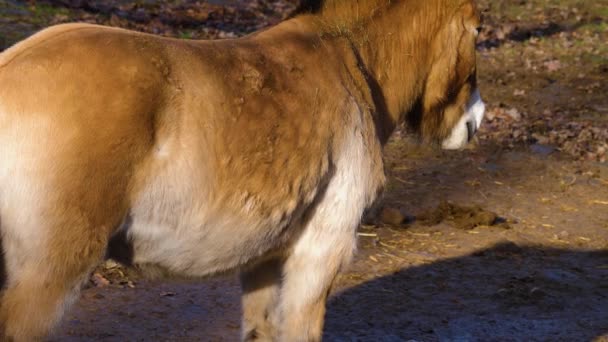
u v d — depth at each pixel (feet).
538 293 29.99
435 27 23.17
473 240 34.76
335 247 20.29
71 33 17.04
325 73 20.13
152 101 16.83
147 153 16.72
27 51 16.51
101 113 16.28
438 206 37.14
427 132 24.39
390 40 22.34
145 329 25.44
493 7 84.43
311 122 19.27
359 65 21.35
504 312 28.63
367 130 20.74
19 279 16.01
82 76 16.39
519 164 44.65
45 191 15.87
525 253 33.96
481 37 73.15
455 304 28.99
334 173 19.92
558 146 47.98
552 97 57.98
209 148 17.49
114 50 16.88
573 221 37.78
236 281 29.48
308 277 20.21
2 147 15.90
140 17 66.54
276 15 76.33
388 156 43.96
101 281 28.27
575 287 31.01
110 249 17.25
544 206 39.37
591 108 56.13
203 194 17.52
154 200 17.01
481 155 45.34
